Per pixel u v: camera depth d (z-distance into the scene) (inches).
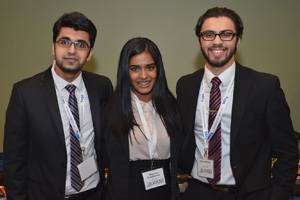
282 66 113.4
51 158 61.6
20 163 61.7
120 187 64.0
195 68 111.8
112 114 66.8
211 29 58.9
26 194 63.1
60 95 64.2
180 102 70.6
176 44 110.5
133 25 108.8
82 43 61.2
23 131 61.3
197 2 108.5
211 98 63.5
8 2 105.8
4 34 107.5
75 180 63.8
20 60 109.1
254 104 59.4
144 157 65.9
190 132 67.1
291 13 110.4
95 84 72.1
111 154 65.8
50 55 109.1
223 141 62.1
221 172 62.6
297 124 116.2
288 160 60.2
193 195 67.7
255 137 60.1
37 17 106.7
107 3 107.3
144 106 68.6
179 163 72.9
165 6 108.4
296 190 98.3
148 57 63.3
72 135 63.6
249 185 60.5
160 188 65.7
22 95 61.0
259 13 110.1
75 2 106.6
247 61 112.9
